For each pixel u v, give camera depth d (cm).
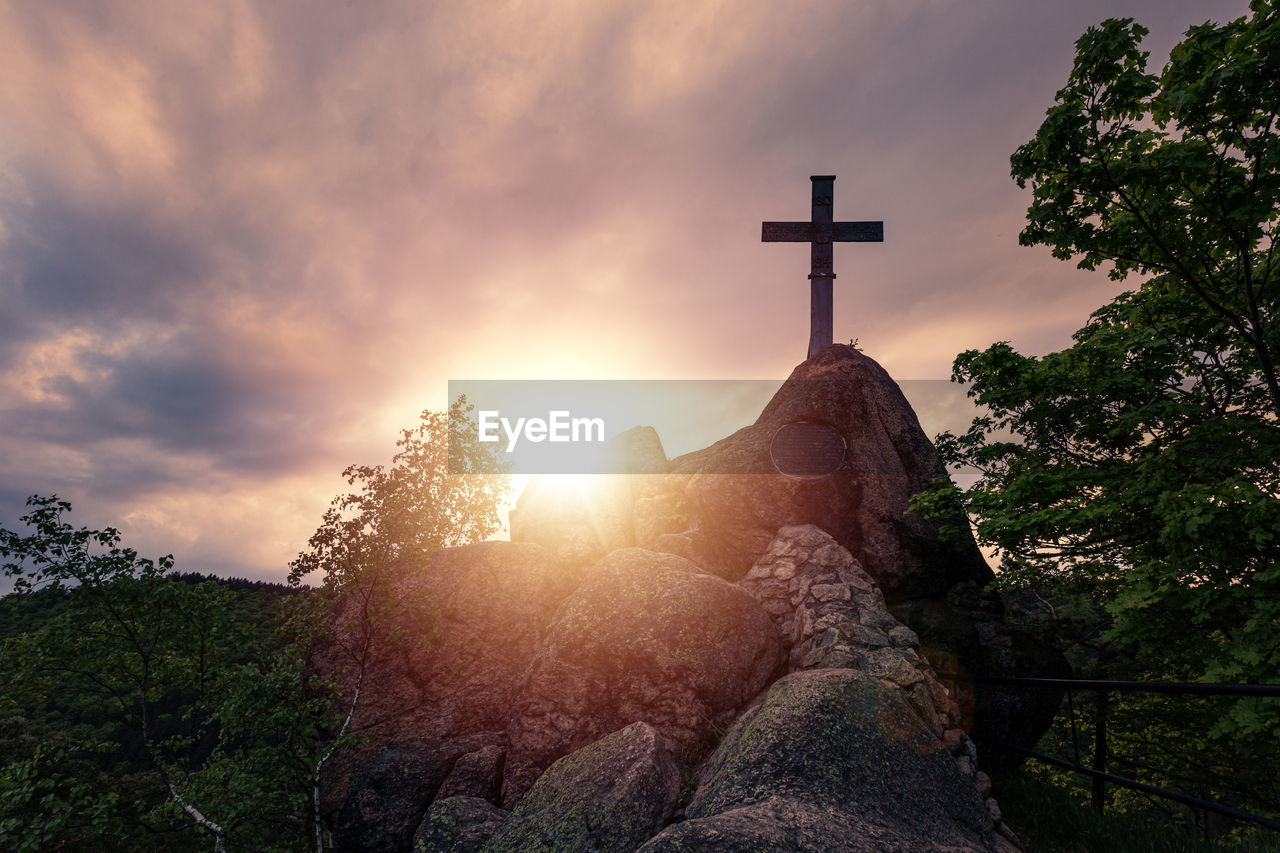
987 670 720
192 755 598
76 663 571
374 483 725
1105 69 572
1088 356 825
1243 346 802
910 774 396
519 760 548
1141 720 971
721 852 292
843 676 453
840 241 1100
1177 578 656
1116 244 682
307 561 679
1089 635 955
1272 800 861
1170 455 738
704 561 790
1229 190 617
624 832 380
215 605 623
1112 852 444
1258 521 593
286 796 604
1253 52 524
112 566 580
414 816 566
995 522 785
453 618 736
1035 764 1170
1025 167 671
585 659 587
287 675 582
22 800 477
